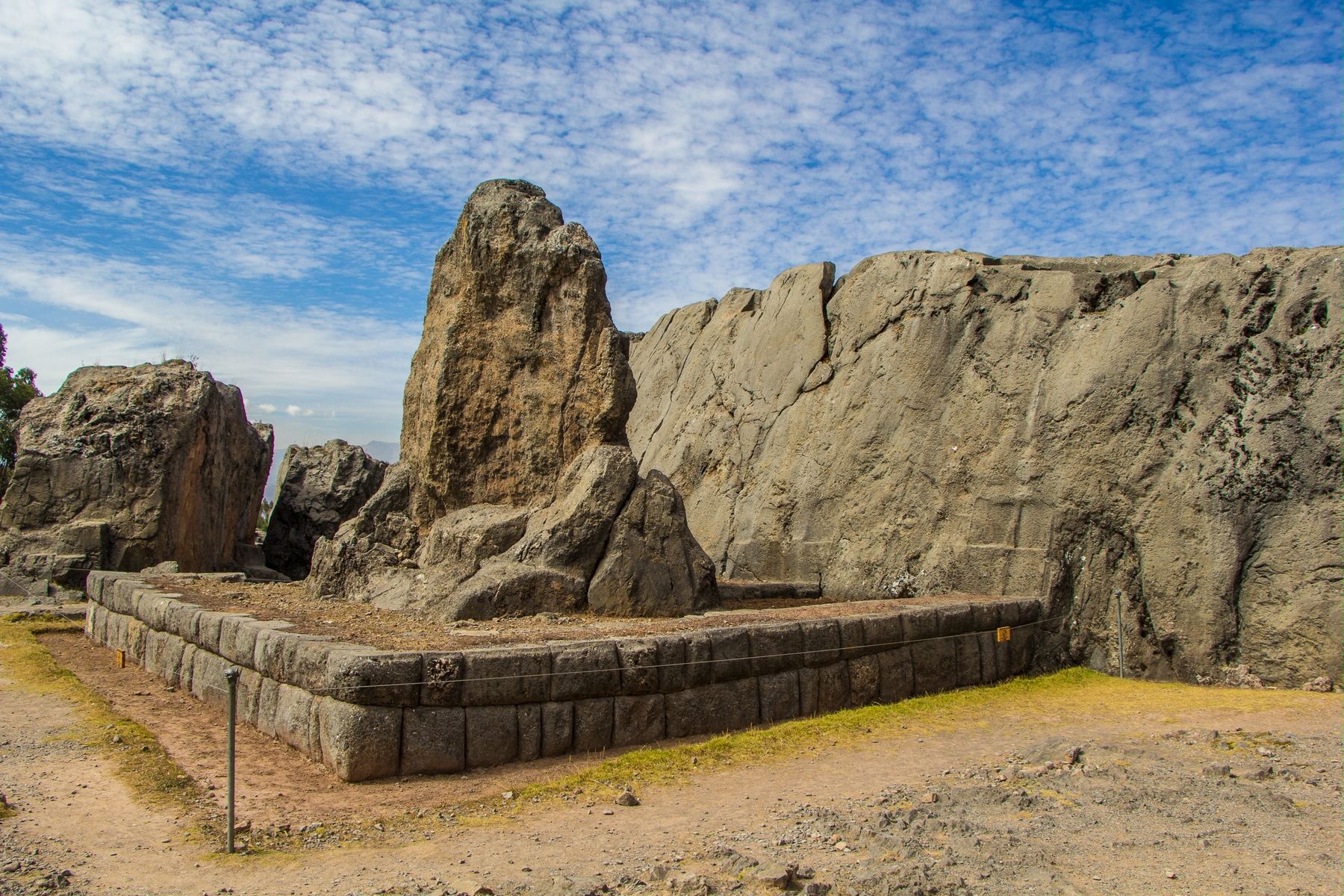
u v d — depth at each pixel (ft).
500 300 46.70
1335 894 18.28
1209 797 24.64
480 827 22.75
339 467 87.04
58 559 60.75
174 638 38.70
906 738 32.53
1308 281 42.32
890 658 38.58
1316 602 38.65
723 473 66.08
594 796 25.32
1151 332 45.39
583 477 42.68
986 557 48.21
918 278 56.85
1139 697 38.70
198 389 69.00
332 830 22.29
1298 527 39.81
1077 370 47.50
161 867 19.83
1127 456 44.70
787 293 67.21
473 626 35.73
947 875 19.07
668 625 35.55
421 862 20.26
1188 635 41.55
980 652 42.01
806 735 32.27
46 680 37.55
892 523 52.80
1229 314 43.91
